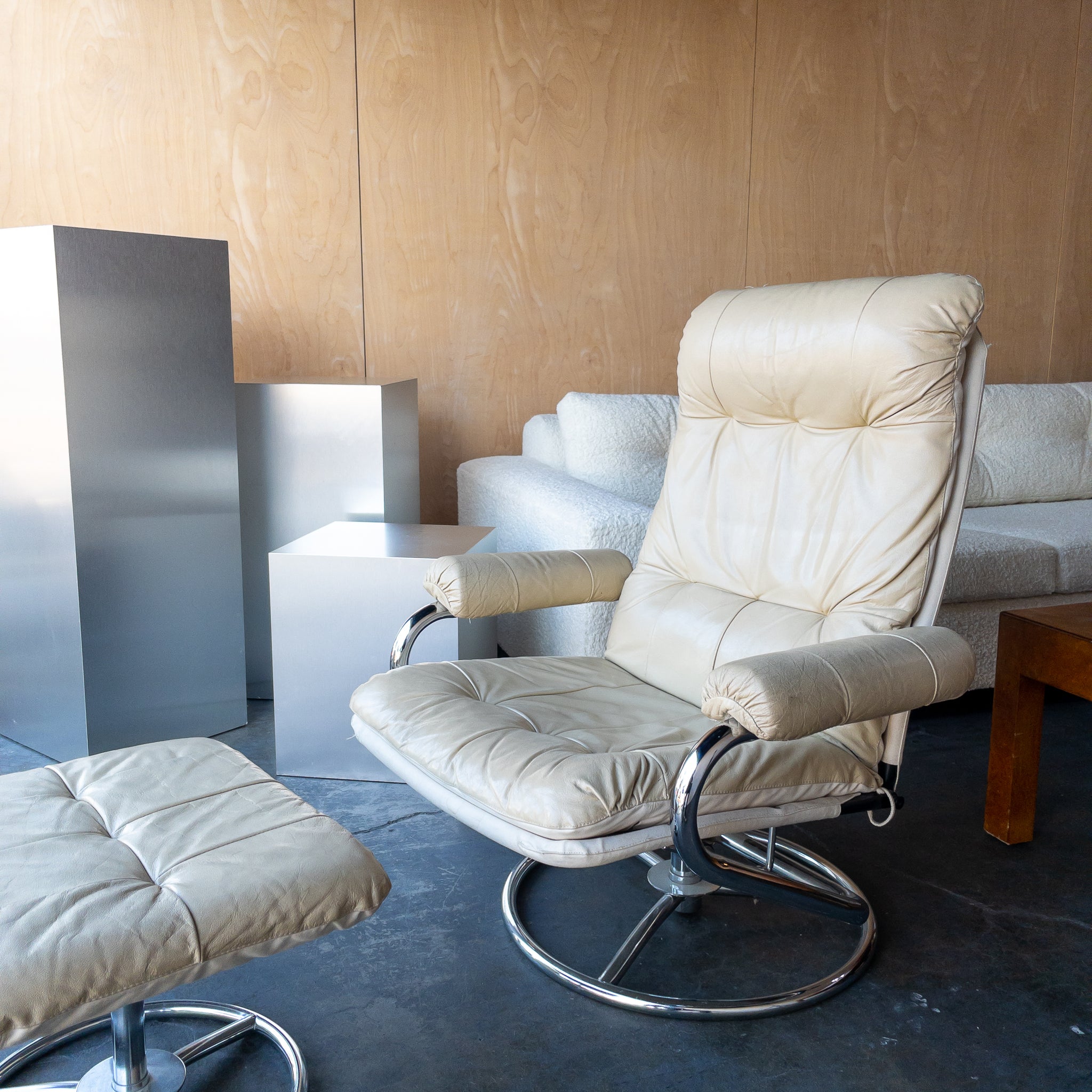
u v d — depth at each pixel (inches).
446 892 68.1
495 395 128.3
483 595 65.5
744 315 67.7
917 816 79.3
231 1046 53.2
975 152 142.2
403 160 119.9
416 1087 50.0
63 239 75.5
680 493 72.9
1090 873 71.0
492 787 48.1
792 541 64.8
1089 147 148.0
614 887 69.6
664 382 134.1
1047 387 132.0
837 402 62.3
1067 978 59.1
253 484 101.7
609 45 123.7
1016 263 148.0
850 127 135.3
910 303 58.0
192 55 112.1
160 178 113.8
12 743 90.4
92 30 109.3
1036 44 142.1
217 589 92.5
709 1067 51.4
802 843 74.9
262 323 119.5
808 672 46.0
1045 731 96.1
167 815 45.4
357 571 81.5
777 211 134.3
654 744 54.7
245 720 97.3
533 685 64.6
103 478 81.0
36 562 82.6
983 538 99.6
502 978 58.9
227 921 38.3
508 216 124.4
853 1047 53.0
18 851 41.3
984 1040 53.6
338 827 44.7
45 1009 34.0
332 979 58.8
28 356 78.4
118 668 84.5
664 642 68.2
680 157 128.8
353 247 120.3
